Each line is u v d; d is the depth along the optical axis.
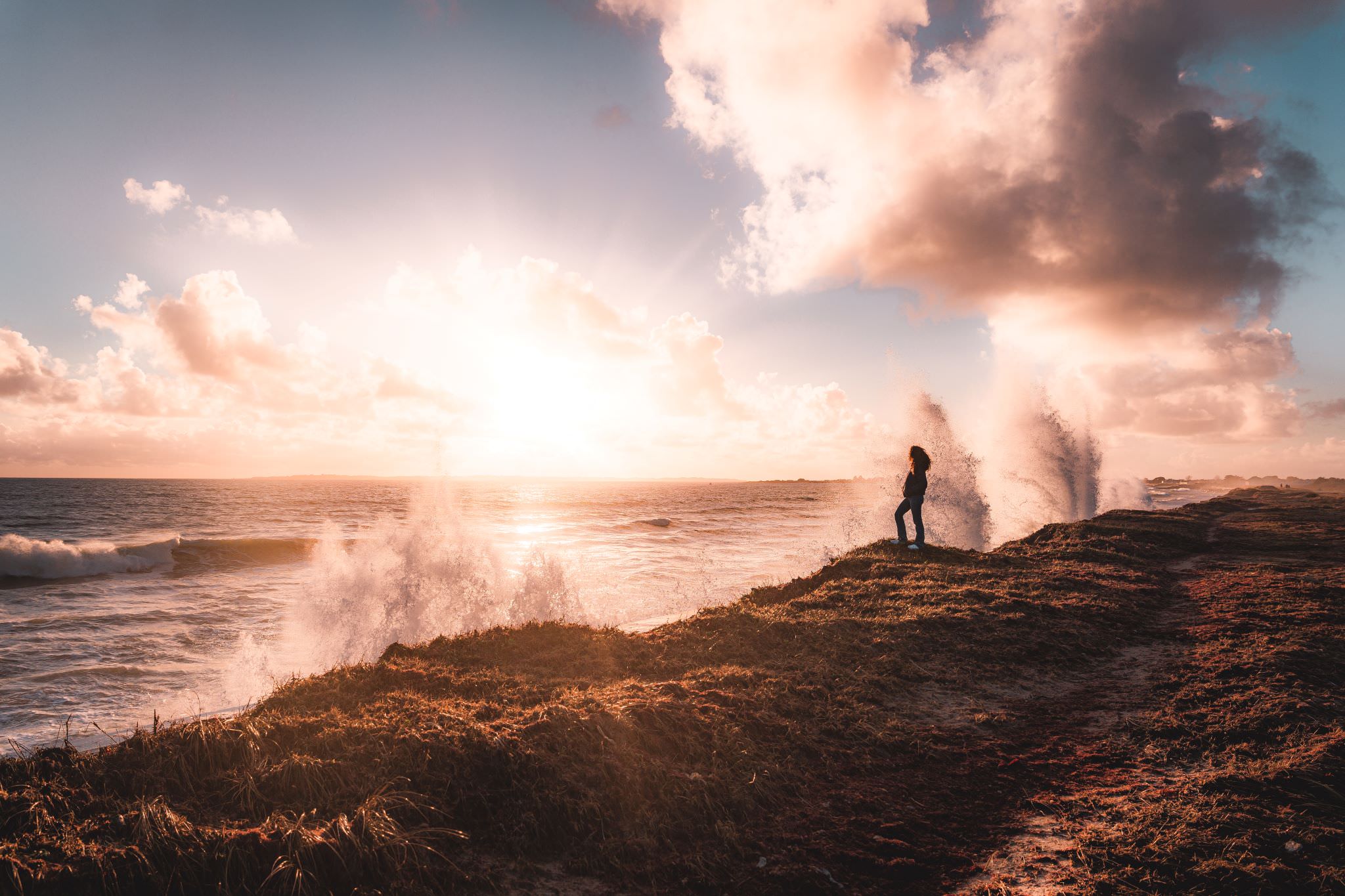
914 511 13.10
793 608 9.03
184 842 3.09
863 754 4.85
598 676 6.14
